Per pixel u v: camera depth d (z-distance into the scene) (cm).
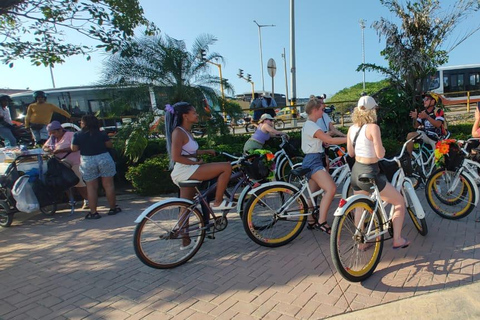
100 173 580
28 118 905
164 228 397
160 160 728
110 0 677
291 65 1312
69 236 507
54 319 303
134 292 340
